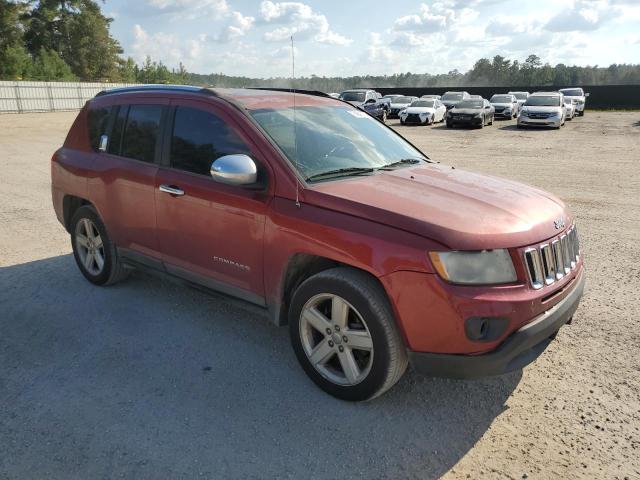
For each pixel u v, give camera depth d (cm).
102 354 376
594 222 748
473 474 262
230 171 323
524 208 318
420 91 5075
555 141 1952
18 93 3812
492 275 277
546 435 292
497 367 279
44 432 291
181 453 275
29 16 6303
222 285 379
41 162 1355
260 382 342
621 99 4375
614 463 270
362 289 294
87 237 497
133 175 423
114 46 7069
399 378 312
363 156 388
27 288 495
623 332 409
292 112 395
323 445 282
